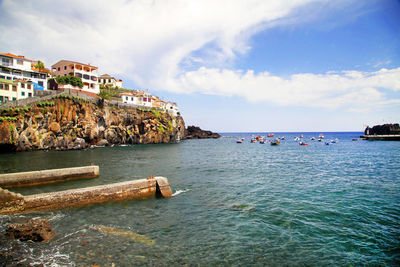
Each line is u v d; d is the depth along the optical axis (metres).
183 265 9.89
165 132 101.50
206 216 15.56
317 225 14.23
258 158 52.44
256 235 12.83
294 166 39.62
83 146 63.97
